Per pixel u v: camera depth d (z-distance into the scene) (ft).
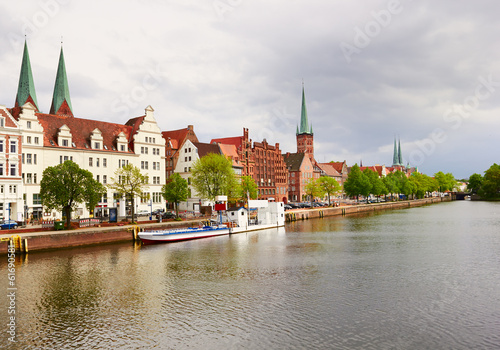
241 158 465.88
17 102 354.33
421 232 257.14
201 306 102.58
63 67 386.52
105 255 178.29
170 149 436.76
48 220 238.48
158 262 161.38
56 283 127.24
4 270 146.51
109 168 309.63
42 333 85.81
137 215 300.20
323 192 508.94
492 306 99.30
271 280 128.98
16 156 232.73
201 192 331.36
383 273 136.98
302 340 80.28
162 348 77.71
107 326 89.45
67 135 285.43
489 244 197.36
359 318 92.12
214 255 177.88
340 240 225.35
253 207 287.69
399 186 652.07
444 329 84.99
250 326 88.12
